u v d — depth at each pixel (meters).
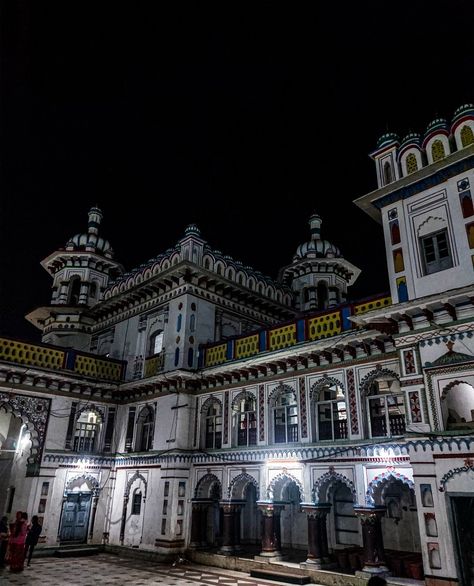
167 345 17.67
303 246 23.88
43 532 15.84
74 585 11.29
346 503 14.66
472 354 9.41
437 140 11.34
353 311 12.85
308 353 13.46
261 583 11.73
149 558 15.06
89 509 17.34
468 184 10.40
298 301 22.59
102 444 18.23
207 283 18.41
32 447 16.38
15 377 16.47
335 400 13.01
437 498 9.20
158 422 17.14
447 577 8.66
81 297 22.56
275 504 13.55
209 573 13.05
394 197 11.68
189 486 15.96
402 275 10.99
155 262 19.72
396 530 13.53
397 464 11.07
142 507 16.38
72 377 17.55
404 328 10.68
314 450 12.84
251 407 16.31
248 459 14.52
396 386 13.55
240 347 15.84
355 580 10.74
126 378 19.09
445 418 9.57
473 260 9.85
